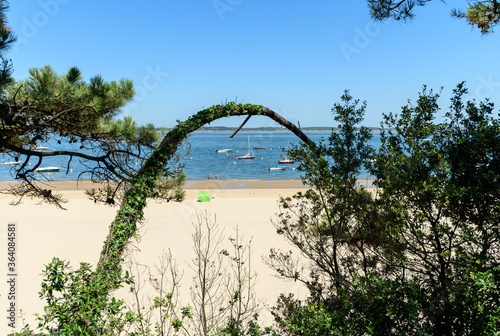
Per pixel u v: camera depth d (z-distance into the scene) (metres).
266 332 5.77
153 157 8.50
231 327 5.84
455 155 4.96
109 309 4.56
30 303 9.39
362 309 4.32
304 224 6.90
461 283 3.91
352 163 6.37
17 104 6.62
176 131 8.62
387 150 5.35
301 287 9.84
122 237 7.95
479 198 4.43
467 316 3.73
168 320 7.77
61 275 4.37
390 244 5.11
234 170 63.19
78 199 26.16
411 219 4.93
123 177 8.75
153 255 13.09
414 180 4.85
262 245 14.34
